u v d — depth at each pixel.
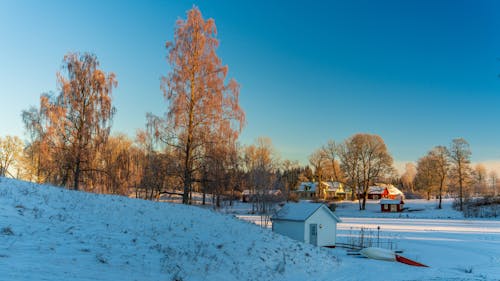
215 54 25.75
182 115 24.52
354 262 21.80
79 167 26.56
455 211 67.12
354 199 95.88
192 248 14.05
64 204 14.57
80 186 27.20
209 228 17.66
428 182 86.69
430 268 21.39
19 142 57.94
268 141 70.06
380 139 75.38
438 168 74.62
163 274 10.74
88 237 11.70
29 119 26.61
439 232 41.72
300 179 107.25
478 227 47.19
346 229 44.84
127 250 11.63
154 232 14.46
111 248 11.38
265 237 19.62
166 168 24.61
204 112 24.66
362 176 76.62
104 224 13.54
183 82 24.91
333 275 17.16
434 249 29.83
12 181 15.66
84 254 10.24
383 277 17.77
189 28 25.58
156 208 18.41
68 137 26.48
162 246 13.09
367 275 18.00
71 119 26.69
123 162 29.84
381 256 23.91
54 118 25.66
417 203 80.06
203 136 24.61
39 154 26.02
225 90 25.55
